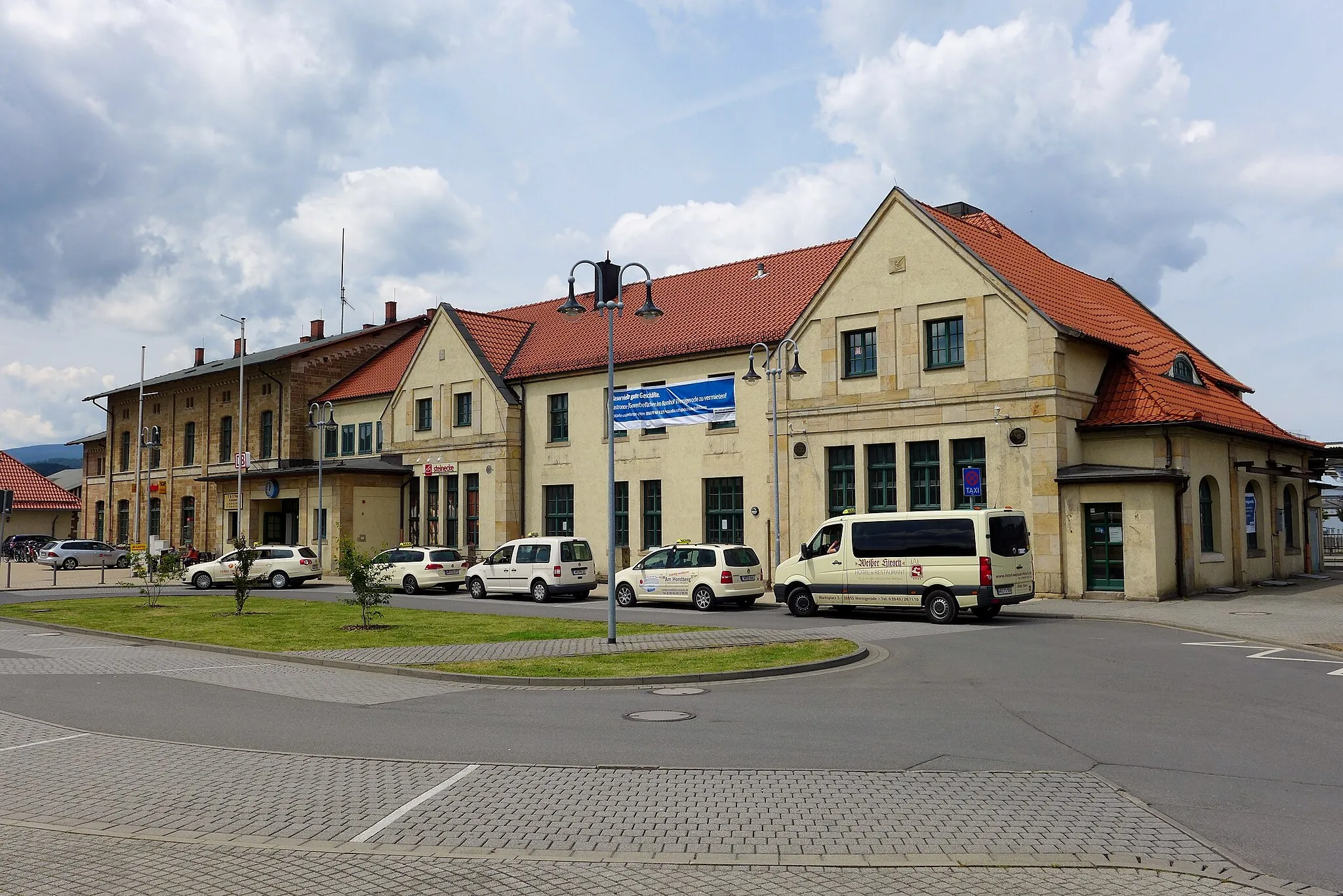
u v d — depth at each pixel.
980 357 28.72
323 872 6.50
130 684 14.89
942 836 7.12
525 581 32.12
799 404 32.44
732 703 12.73
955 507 29.08
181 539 58.59
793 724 11.33
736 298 37.56
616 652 17.41
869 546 23.81
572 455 39.38
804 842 7.02
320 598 32.53
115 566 56.41
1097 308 33.69
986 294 28.69
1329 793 8.23
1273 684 13.85
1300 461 37.59
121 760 9.83
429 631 21.27
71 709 12.77
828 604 24.41
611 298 20.56
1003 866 6.53
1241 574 30.72
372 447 48.75
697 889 6.13
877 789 8.44
